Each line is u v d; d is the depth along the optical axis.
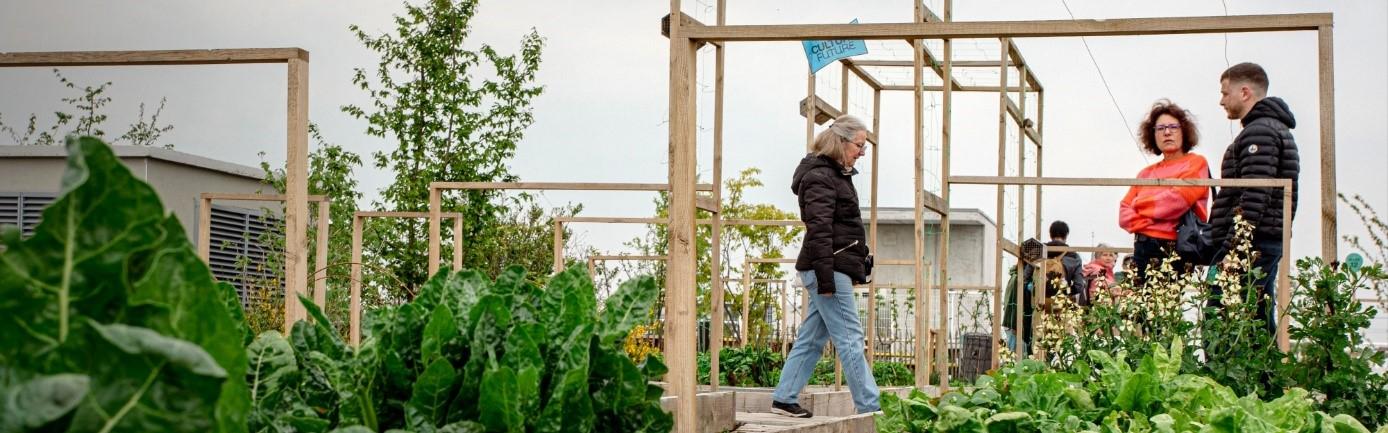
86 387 0.86
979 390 3.87
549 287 2.03
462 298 2.02
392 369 1.85
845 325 6.11
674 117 4.66
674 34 4.79
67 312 0.92
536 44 13.62
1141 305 5.26
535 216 14.02
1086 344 5.25
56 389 0.85
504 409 1.71
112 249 0.94
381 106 13.61
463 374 1.82
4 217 11.97
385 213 9.13
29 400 0.85
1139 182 5.98
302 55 4.88
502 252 13.66
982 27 4.39
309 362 1.95
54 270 0.92
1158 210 7.06
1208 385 3.76
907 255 23.53
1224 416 2.92
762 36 4.52
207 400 0.92
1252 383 4.72
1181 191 7.01
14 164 12.05
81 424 0.88
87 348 0.90
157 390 0.90
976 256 23.30
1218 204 6.54
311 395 1.92
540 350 1.90
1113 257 9.54
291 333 1.99
